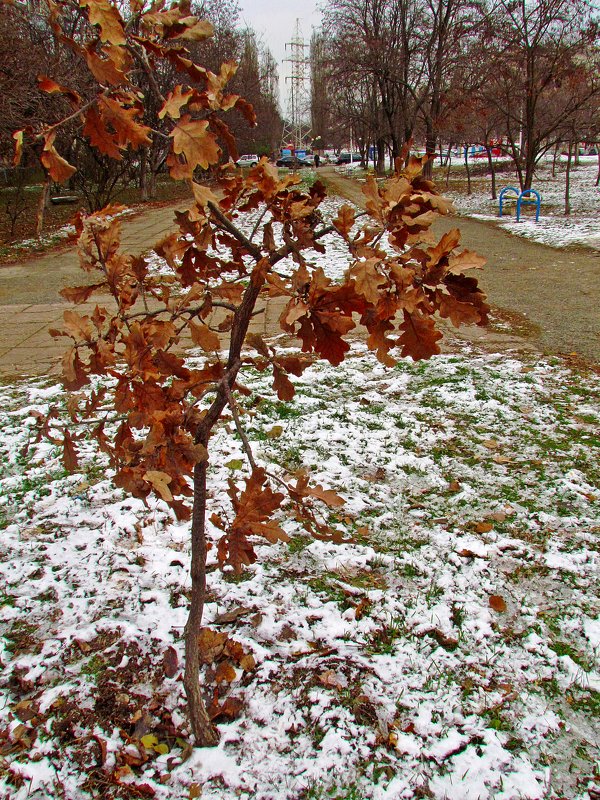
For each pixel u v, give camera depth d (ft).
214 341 5.02
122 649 7.78
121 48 3.69
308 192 6.02
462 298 4.86
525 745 6.59
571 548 9.65
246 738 6.61
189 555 9.59
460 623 8.20
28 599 8.71
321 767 6.31
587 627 8.14
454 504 10.87
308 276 4.81
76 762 6.41
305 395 15.58
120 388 5.15
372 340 4.98
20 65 40.16
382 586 8.96
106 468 12.17
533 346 19.44
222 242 6.21
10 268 37.37
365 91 118.62
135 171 78.89
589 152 158.40
